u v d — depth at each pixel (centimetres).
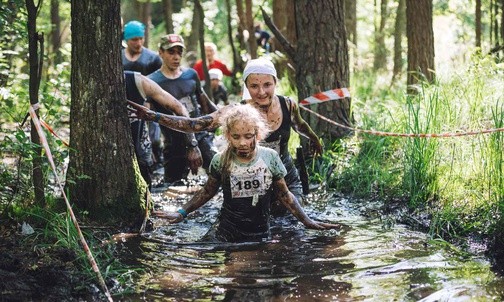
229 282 559
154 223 738
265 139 741
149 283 559
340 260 611
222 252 641
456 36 2228
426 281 549
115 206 706
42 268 543
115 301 523
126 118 716
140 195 718
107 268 562
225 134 657
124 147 712
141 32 1118
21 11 786
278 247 655
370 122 1028
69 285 537
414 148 816
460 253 621
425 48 1399
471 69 1062
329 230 710
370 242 665
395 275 566
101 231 683
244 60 1678
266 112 732
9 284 516
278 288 544
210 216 785
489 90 988
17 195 724
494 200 696
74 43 697
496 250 611
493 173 725
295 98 1341
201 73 1675
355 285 546
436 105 892
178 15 2067
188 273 582
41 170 702
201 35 1470
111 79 701
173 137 1001
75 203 708
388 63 2247
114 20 697
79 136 703
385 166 895
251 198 674
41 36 700
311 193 883
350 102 1030
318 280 560
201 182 1004
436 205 759
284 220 751
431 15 1400
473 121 899
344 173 906
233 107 671
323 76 1022
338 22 1026
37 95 703
